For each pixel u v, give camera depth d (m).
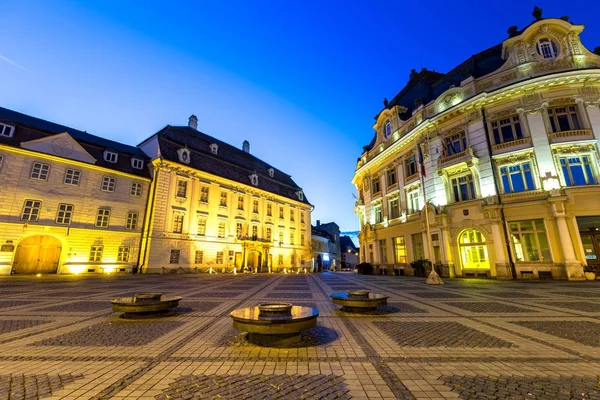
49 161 23.59
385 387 3.00
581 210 16.36
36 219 22.48
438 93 25.42
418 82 29.31
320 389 2.95
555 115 18.44
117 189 27.28
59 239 23.58
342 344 4.52
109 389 2.93
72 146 24.94
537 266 16.81
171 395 2.80
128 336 4.98
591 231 16.66
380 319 6.38
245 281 18.61
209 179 33.78
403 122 27.02
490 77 20.81
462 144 21.34
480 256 19.09
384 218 28.36
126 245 27.09
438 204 21.77
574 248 16.11
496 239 18.11
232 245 34.75
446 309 7.54
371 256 30.34
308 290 12.60
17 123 22.77
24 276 20.53
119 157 28.44
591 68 17.58
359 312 7.17
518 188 18.47
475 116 20.55
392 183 28.19
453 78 24.77
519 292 11.03
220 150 40.28
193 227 31.08
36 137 23.33
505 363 3.68
